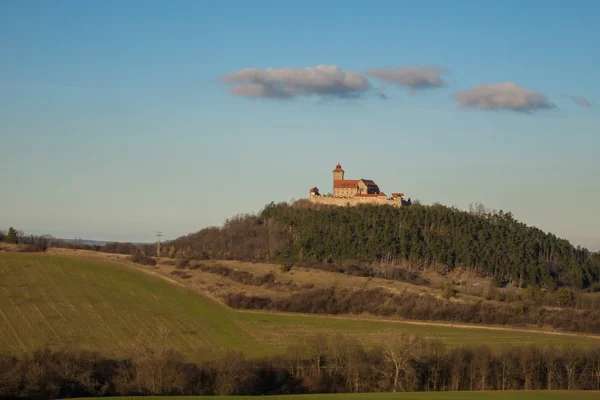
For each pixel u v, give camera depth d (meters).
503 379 171.00
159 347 181.75
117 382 151.12
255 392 157.00
